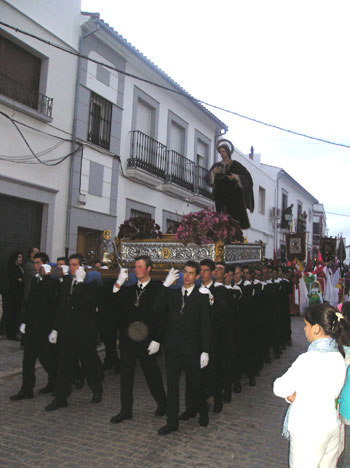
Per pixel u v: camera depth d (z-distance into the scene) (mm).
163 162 14547
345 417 2879
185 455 3879
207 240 6895
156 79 13977
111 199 12086
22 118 9188
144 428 4473
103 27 11156
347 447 3115
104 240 8094
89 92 11156
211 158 18328
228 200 9742
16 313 8508
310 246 34375
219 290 5281
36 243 9891
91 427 4445
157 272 7047
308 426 2484
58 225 10258
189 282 4621
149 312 4766
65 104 10430
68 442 4066
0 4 8695
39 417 4680
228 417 4914
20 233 9461
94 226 11391
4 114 8664
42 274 5406
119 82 12344
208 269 5195
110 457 3785
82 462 3674
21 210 9484
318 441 2459
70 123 10594
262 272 7379
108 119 11969
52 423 4520
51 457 3750
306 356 2637
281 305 8891
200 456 3869
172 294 4633
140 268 4812
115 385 6027
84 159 10992
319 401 2512
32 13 9422
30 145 9430
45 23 9781
